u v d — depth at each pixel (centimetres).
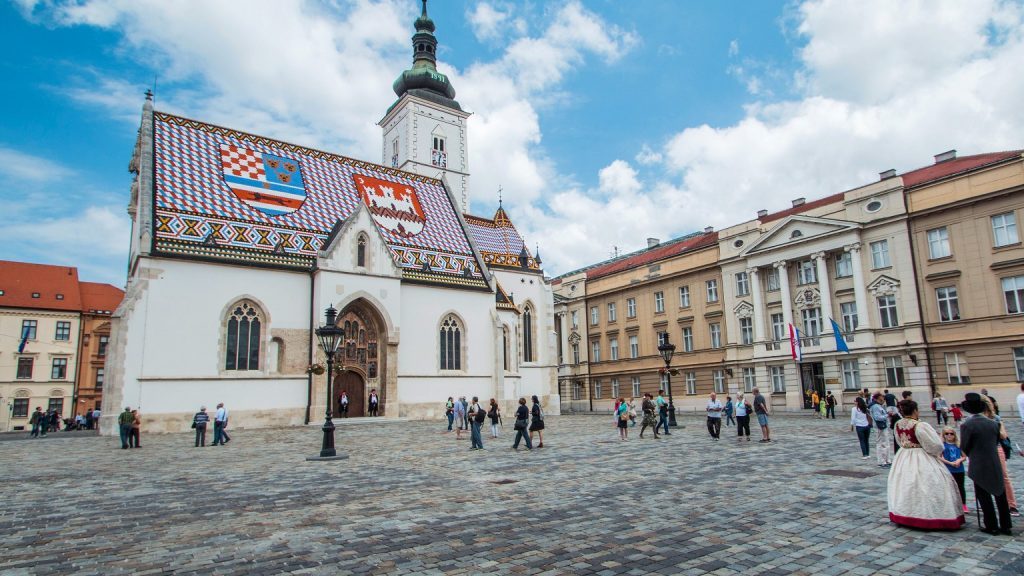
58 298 7381
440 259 5172
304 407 4100
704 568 809
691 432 3147
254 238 4144
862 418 1956
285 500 1327
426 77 7469
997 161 4116
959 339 4241
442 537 984
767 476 1567
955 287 4309
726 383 5706
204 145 4394
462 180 7469
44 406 7069
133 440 3059
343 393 4350
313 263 4284
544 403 6003
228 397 3819
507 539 968
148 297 3644
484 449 2412
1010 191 4047
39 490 1520
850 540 938
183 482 1631
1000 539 930
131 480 1688
